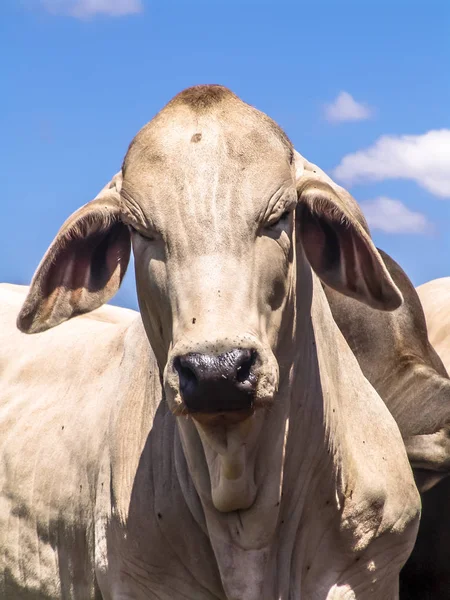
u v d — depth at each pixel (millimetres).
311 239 5656
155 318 5402
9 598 7023
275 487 5570
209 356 4812
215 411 4863
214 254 5113
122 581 6000
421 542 8211
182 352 4879
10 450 7055
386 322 7699
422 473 7586
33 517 6840
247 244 5172
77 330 7410
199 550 5797
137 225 5320
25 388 7277
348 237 5523
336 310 7594
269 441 5543
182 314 5062
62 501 6652
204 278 5066
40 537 6812
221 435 5184
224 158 5266
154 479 5910
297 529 5816
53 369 7191
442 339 10742
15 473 6969
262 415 5398
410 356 7648
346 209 5453
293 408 5730
